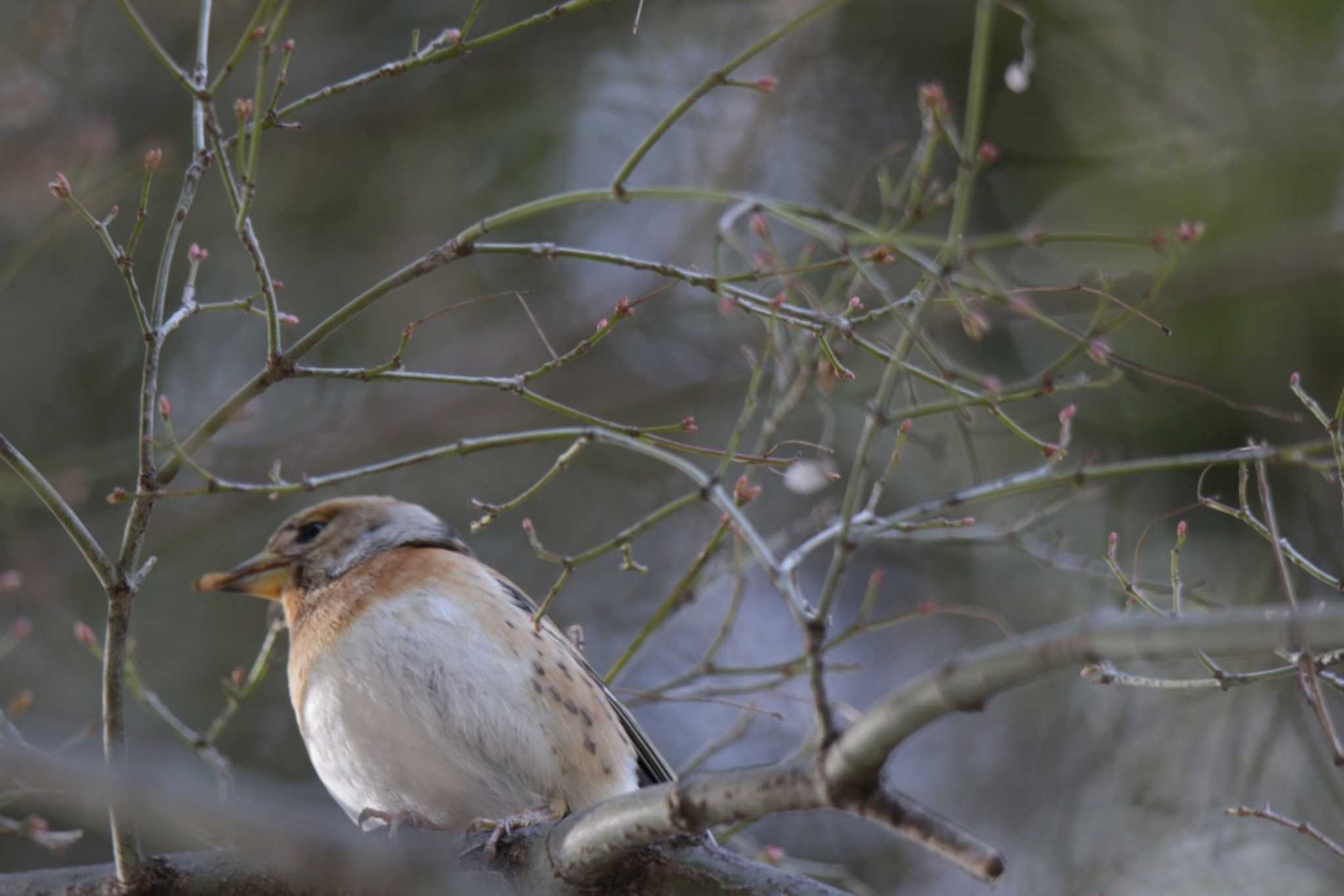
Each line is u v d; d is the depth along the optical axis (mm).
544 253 6184
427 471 13164
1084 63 13477
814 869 8594
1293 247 12188
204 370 13141
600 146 14039
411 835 6531
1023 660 4102
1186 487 11812
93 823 7441
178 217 6184
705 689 8195
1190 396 11891
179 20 13500
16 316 12938
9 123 12602
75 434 12766
